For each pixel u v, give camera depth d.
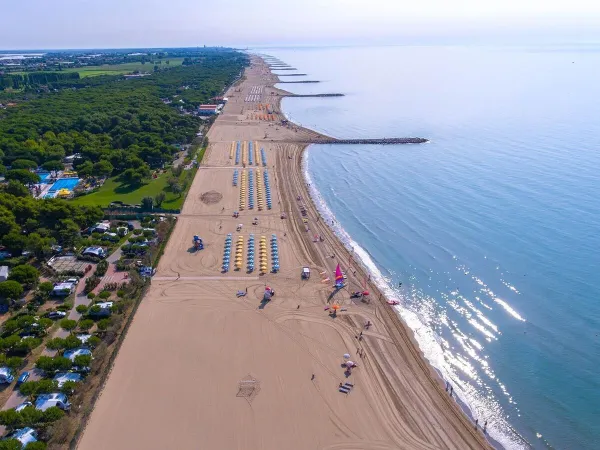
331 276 98.94
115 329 78.12
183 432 59.97
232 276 98.00
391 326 83.06
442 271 101.75
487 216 126.75
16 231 104.94
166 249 109.44
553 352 76.19
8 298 83.62
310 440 59.09
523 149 191.00
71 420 61.34
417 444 59.16
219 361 72.81
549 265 100.69
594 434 61.53
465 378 71.75
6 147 168.62
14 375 68.88
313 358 74.12
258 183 156.00
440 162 181.00
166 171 168.38
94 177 158.88
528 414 64.94
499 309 88.00
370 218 130.25
